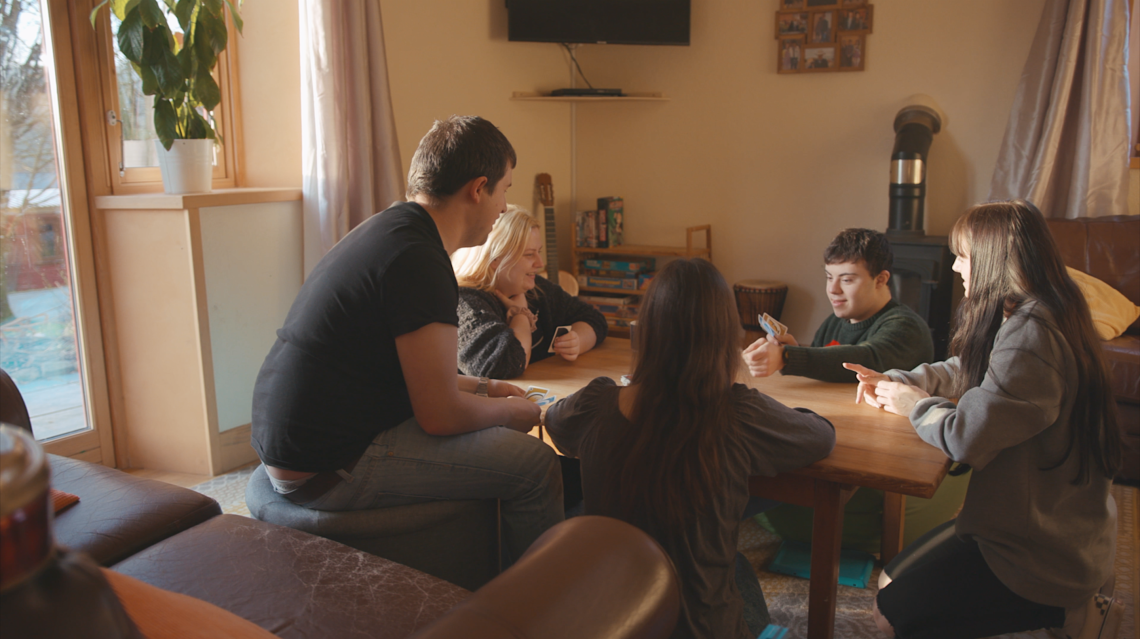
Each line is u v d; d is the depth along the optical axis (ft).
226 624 2.41
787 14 13.87
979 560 4.58
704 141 15.11
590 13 13.71
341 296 4.48
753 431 4.09
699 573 3.92
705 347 3.86
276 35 10.23
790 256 14.78
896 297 12.57
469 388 5.57
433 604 3.74
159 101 8.48
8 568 1.28
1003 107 12.64
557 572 2.36
